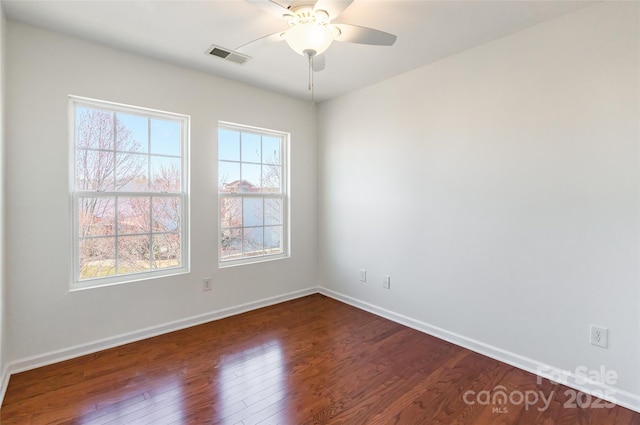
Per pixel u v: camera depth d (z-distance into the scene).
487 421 1.75
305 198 3.87
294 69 2.91
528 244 2.23
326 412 1.81
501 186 2.36
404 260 3.03
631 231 1.84
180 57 2.68
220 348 2.55
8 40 2.11
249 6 1.97
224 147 3.26
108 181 2.59
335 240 3.76
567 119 2.04
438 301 2.77
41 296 2.26
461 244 2.60
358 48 2.48
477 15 2.04
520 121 2.25
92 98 2.43
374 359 2.39
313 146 3.92
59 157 2.31
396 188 3.08
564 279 2.08
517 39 2.25
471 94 2.51
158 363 2.31
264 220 3.59
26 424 1.69
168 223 2.89
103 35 2.33
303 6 1.62
